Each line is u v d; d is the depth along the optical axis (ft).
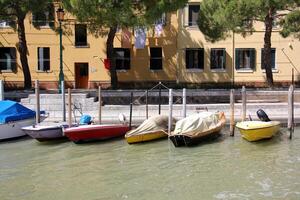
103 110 101.60
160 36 142.72
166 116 84.64
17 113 83.35
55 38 143.02
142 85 143.43
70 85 143.02
